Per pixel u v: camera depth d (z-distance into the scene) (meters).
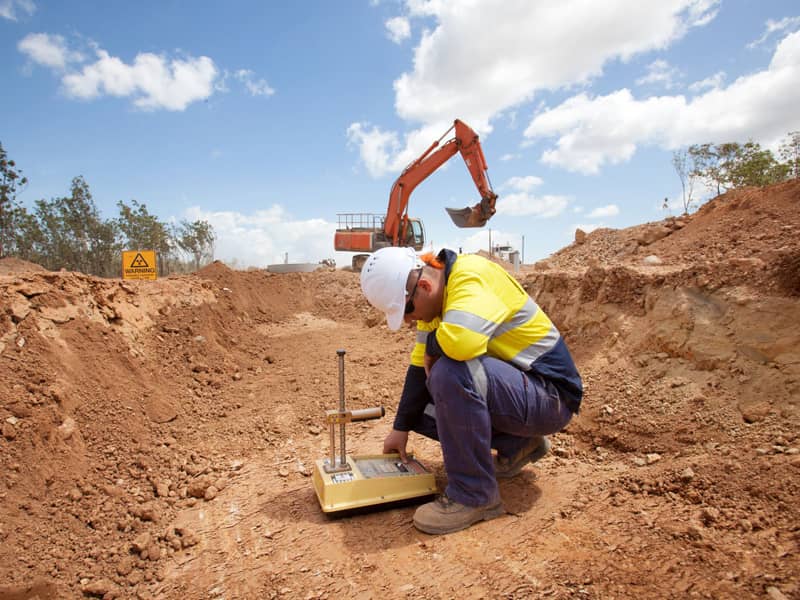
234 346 6.73
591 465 3.11
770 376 3.10
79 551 2.45
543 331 2.54
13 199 15.45
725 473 2.54
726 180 13.11
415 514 2.50
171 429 3.93
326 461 2.88
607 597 1.81
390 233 13.20
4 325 3.74
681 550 2.04
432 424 2.91
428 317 2.56
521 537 2.33
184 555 2.41
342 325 9.82
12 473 2.79
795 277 3.25
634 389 3.71
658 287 4.30
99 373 4.09
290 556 2.34
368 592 2.04
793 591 1.66
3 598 2.08
